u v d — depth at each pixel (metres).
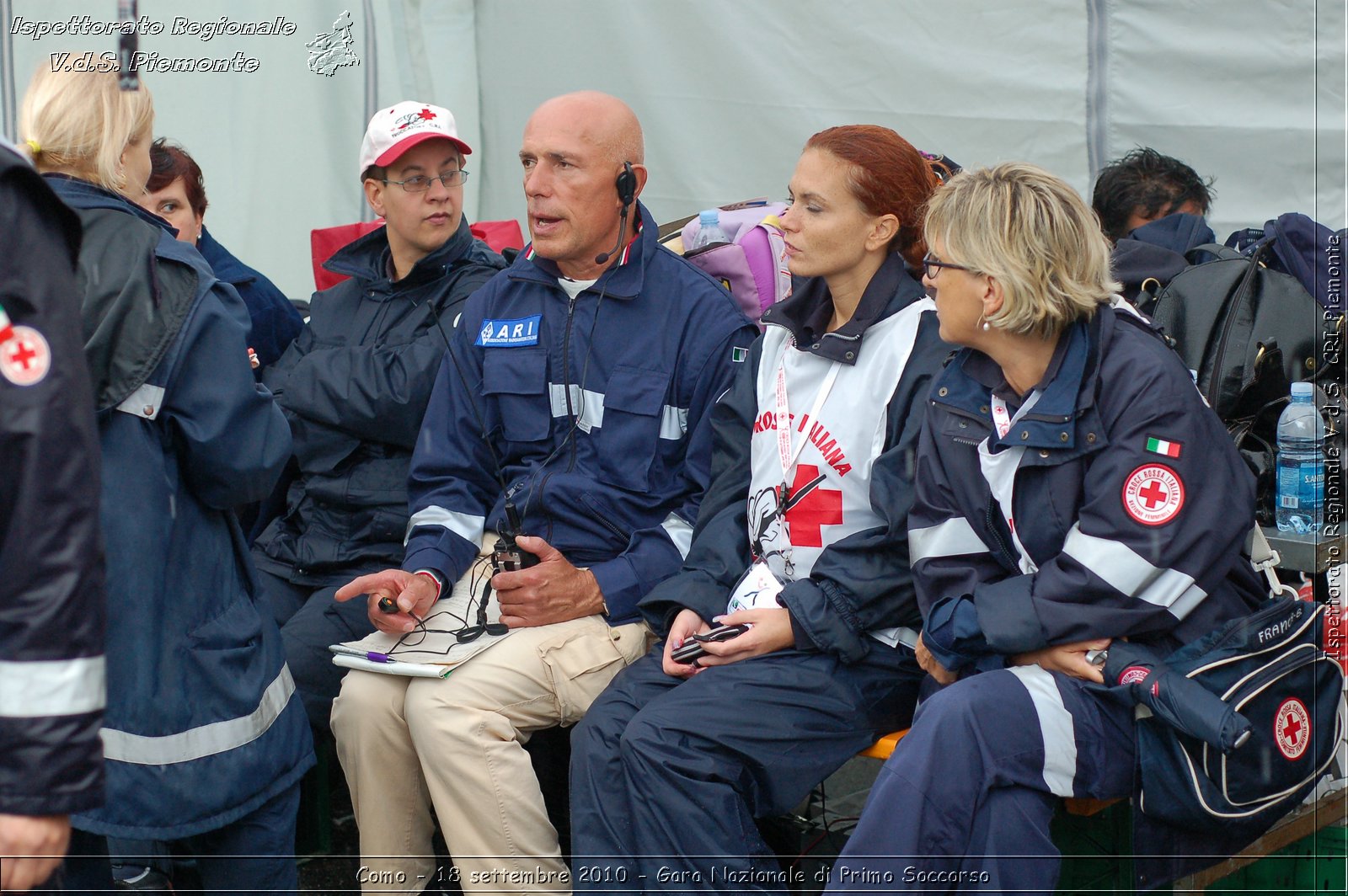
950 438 2.53
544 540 3.09
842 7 4.72
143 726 2.21
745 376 3.02
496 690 2.84
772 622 2.71
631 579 3.00
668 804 2.53
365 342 3.57
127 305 2.18
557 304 3.22
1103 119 4.44
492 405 3.24
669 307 3.15
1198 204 3.82
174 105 4.73
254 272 3.90
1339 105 4.14
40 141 2.22
